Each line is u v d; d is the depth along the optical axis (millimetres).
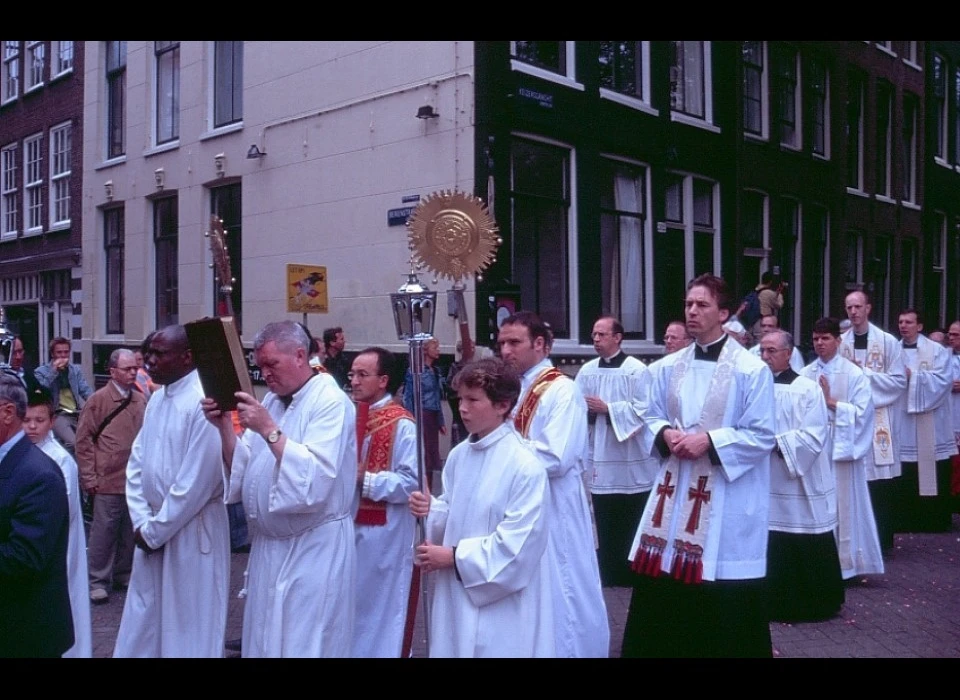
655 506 4906
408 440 4977
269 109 14117
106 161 17516
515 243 12180
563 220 12836
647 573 4855
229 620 6465
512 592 3551
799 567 6387
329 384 4141
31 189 20078
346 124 12961
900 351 8836
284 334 4094
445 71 11734
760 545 4750
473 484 3688
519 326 4945
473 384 3674
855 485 7375
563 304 12852
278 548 3996
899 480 9930
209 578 4258
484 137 11531
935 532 9914
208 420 4082
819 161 18188
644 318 14234
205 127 15328
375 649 4844
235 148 14758
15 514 3576
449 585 3652
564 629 4547
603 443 7312
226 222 15258
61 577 3711
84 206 18047
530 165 12414
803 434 6223
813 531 6387
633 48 14117
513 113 11883
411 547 4969
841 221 18766
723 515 4691
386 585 4895
